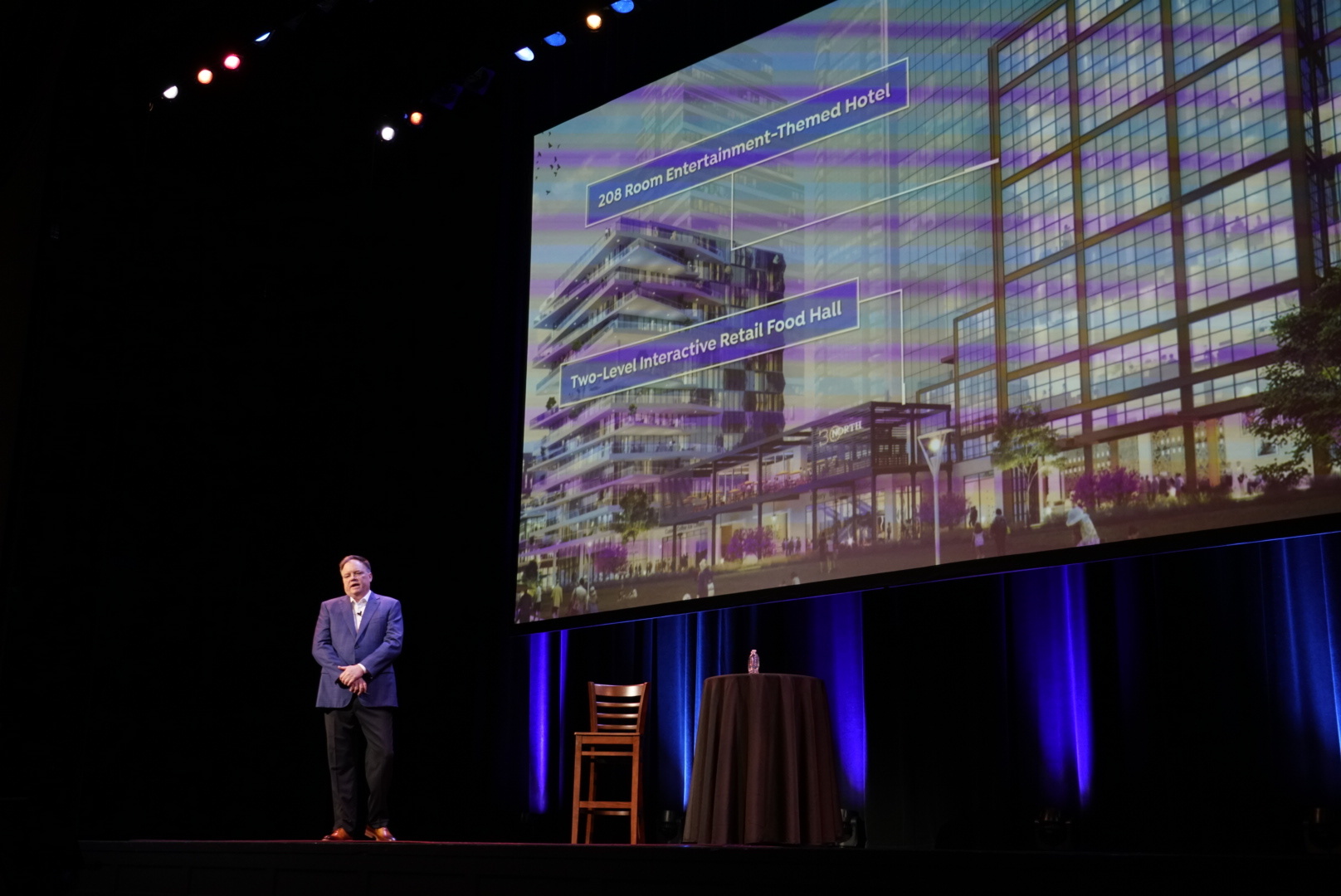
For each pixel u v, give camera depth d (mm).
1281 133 4125
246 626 6066
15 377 5320
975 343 4895
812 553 5230
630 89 6391
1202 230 4285
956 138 5109
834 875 3479
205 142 6305
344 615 5219
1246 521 4035
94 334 5449
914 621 5180
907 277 5168
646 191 6207
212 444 6109
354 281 6699
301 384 6441
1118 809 4512
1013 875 3232
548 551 6227
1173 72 4438
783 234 5629
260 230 6430
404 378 6758
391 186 6906
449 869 4098
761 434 5512
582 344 6332
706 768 4480
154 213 6094
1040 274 4738
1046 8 4879
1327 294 3949
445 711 6559
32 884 4688
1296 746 4164
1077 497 4480
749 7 6109
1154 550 4238
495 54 6090
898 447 5051
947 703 5027
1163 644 4492
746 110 5879
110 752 5570
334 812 5465
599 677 6215
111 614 5672
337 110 6660
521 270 6684
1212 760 4320
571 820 6109
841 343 5328
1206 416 4184
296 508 6316
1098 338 4520
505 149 6988
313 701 6215
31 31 5121
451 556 6723
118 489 5781
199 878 4602
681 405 5844
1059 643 4781
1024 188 4848
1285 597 4266
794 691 4461
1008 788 4797
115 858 4797
